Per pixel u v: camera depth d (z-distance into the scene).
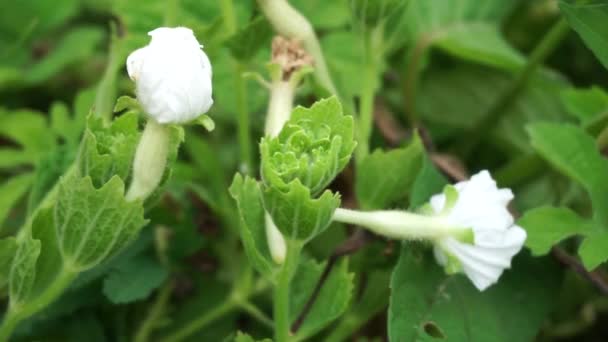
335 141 0.24
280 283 0.26
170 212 0.31
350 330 0.30
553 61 0.43
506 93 0.39
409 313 0.28
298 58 0.28
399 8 0.30
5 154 0.35
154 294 0.34
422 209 0.28
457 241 0.27
